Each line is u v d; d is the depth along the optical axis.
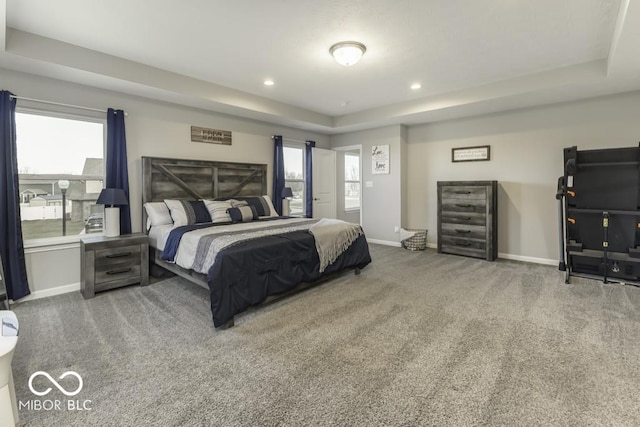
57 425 1.50
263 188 5.37
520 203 4.64
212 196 4.65
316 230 3.43
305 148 6.22
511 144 4.67
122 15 2.46
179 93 3.79
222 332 2.44
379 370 1.91
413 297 3.15
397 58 3.30
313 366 1.97
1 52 2.65
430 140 5.56
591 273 3.74
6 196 2.97
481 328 2.45
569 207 3.77
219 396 1.70
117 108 3.75
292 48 3.06
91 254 3.20
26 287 3.11
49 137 3.39
